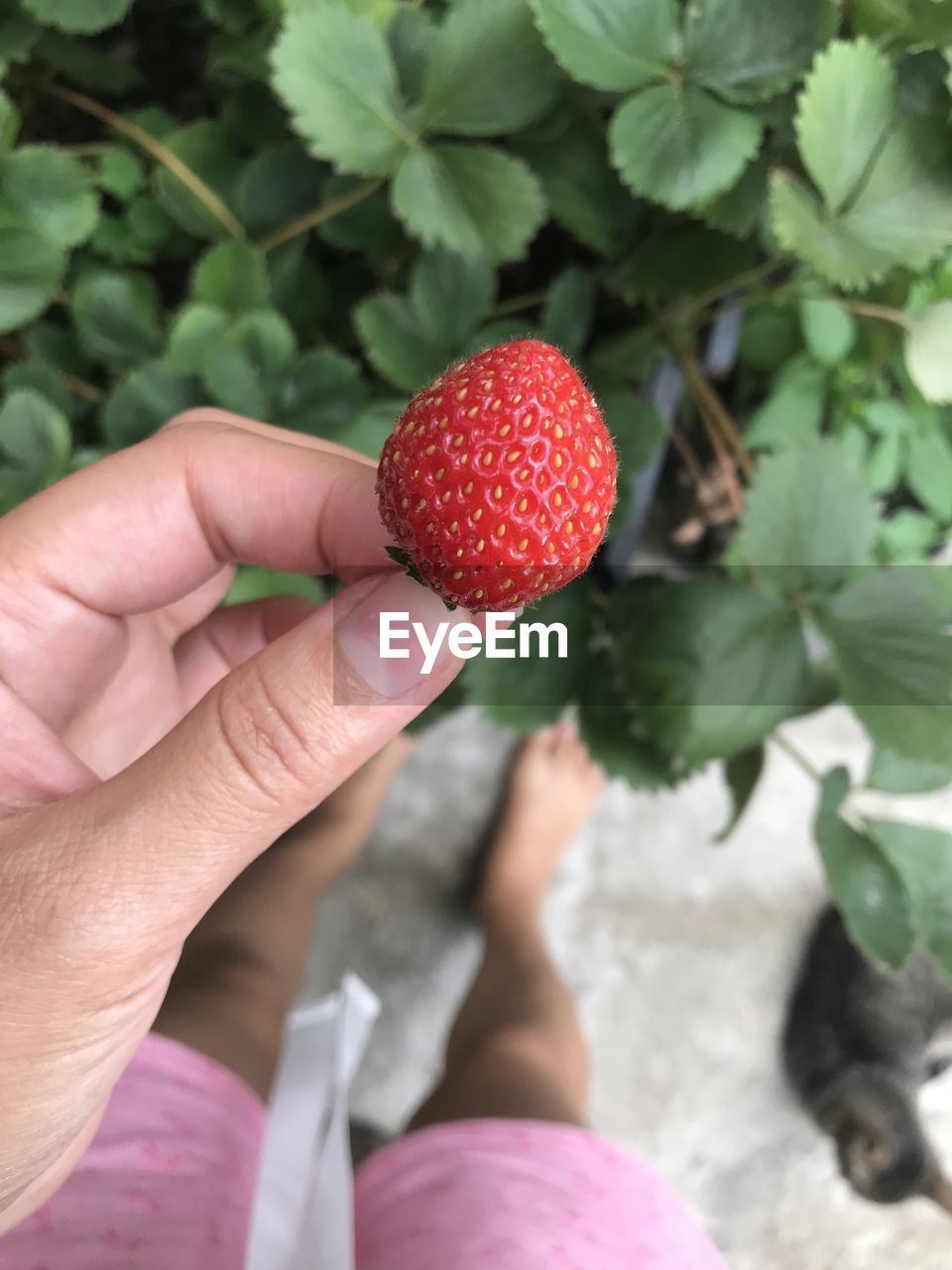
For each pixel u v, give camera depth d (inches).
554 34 6.3
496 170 7.1
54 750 5.4
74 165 7.3
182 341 7.5
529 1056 10.5
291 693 4.5
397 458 4.6
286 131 8.2
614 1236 8.6
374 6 6.9
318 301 8.9
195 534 6.4
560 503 4.5
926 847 8.2
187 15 9.1
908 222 6.6
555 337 8.4
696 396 9.0
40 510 6.1
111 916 4.6
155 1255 7.6
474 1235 8.3
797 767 13.3
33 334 8.6
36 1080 5.0
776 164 7.4
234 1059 9.8
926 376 7.3
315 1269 8.5
